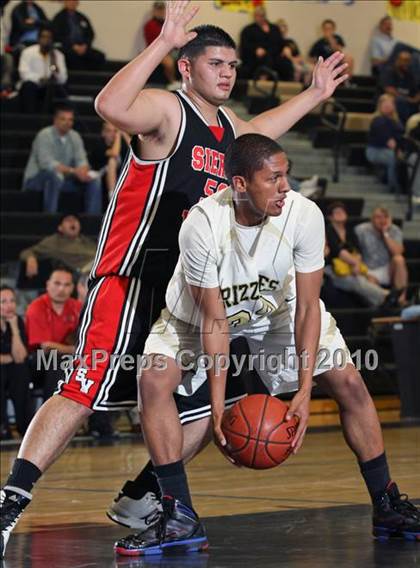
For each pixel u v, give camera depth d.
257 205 4.01
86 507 5.81
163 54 4.16
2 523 4.03
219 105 4.52
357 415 4.38
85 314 4.47
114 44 17.67
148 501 4.68
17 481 4.10
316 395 12.58
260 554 4.00
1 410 9.91
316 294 4.20
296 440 4.00
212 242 4.06
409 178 16.20
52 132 13.22
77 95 16.05
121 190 4.50
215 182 4.49
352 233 14.47
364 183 16.52
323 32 18.53
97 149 13.58
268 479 6.91
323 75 5.02
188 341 4.25
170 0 4.19
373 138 16.20
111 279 4.47
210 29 4.45
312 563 3.78
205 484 6.72
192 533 4.14
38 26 15.84
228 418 4.00
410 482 6.25
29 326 9.91
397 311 13.08
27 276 11.56
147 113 4.27
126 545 4.11
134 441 9.77
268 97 16.55
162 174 4.41
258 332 4.47
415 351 11.40
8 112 15.01
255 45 17.56
